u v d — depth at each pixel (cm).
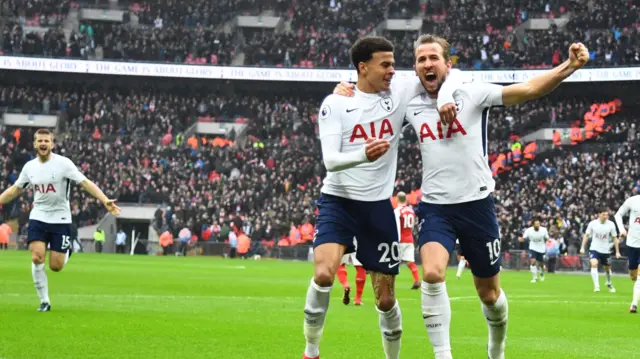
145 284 2158
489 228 750
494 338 798
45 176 1300
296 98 6234
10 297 1576
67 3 6188
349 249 766
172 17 6250
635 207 2055
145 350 918
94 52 5875
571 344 1073
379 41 749
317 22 6231
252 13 6344
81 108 5853
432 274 714
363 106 757
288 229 4894
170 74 5694
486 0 6119
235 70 5728
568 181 4919
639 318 1466
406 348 997
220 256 4884
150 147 5509
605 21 5612
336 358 902
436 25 6062
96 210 5156
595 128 5169
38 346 923
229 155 5534
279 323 1235
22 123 5728
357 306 1623
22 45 5675
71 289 1888
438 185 750
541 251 2983
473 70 5512
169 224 4941
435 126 747
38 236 1313
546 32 5659
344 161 705
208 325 1184
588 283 2964
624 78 5106
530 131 5488
